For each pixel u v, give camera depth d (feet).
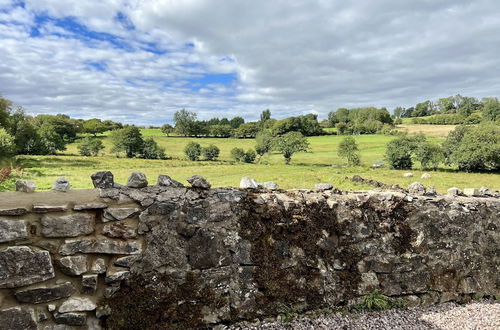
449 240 18.20
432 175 102.12
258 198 15.15
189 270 13.69
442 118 348.18
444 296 17.66
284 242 15.29
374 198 17.20
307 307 15.37
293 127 336.70
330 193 17.52
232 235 14.46
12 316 11.07
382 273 16.76
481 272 18.74
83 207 12.10
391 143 141.90
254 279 14.70
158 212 13.33
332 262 15.99
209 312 13.87
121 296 12.65
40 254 11.43
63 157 160.35
